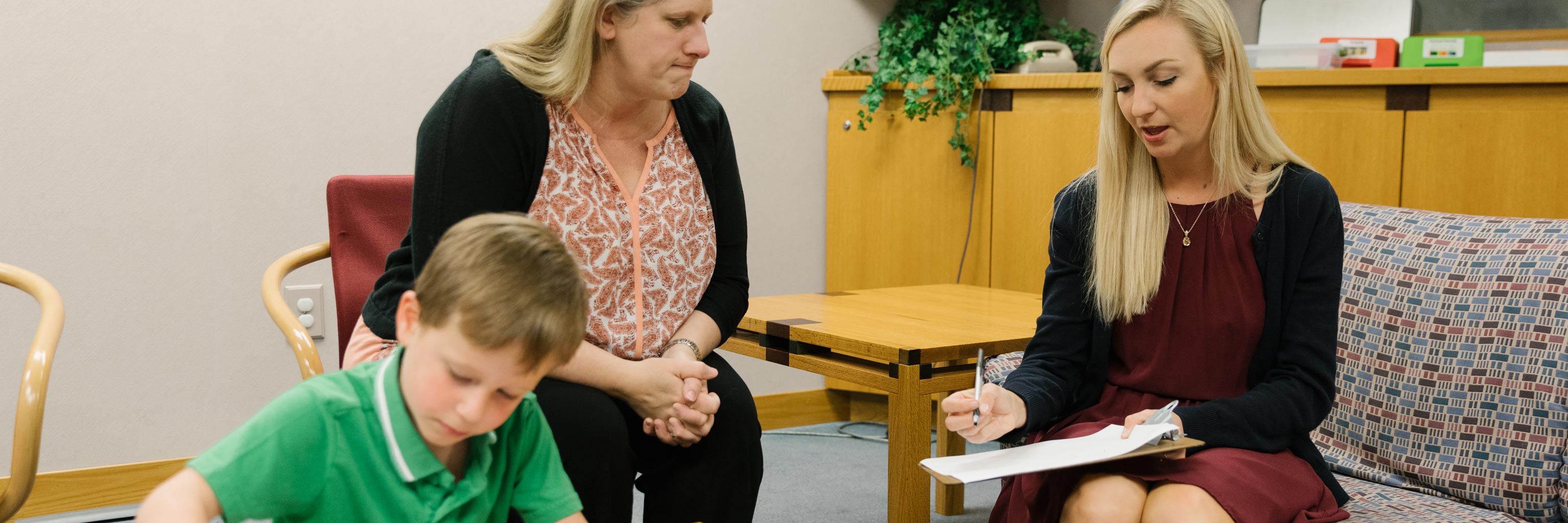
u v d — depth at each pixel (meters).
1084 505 1.22
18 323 2.28
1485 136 2.41
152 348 2.41
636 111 1.42
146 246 2.38
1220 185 1.41
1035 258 2.93
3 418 2.28
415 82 2.65
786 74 3.15
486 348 0.87
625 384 1.32
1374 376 1.60
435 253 0.92
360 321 1.43
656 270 1.43
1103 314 1.45
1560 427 1.42
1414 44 2.61
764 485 2.61
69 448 2.34
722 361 1.50
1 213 2.24
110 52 2.31
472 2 2.70
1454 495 1.50
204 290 2.45
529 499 1.05
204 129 2.42
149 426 2.42
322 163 2.55
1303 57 2.65
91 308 2.34
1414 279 1.60
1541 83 2.34
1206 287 1.40
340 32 2.54
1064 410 1.47
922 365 1.72
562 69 1.34
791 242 3.23
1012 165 2.95
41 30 2.25
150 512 0.85
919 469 1.74
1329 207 1.38
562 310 0.91
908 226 3.13
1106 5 3.19
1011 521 1.38
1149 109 1.34
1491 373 1.49
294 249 2.54
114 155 2.33
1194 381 1.40
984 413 1.28
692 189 1.48
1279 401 1.32
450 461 1.00
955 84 2.96
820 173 3.26
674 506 1.40
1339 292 1.39
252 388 2.53
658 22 1.32
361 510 0.97
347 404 0.95
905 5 3.22
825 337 1.86
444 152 1.32
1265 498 1.20
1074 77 2.81
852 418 3.32
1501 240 1.57
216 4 2.40
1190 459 1.25
